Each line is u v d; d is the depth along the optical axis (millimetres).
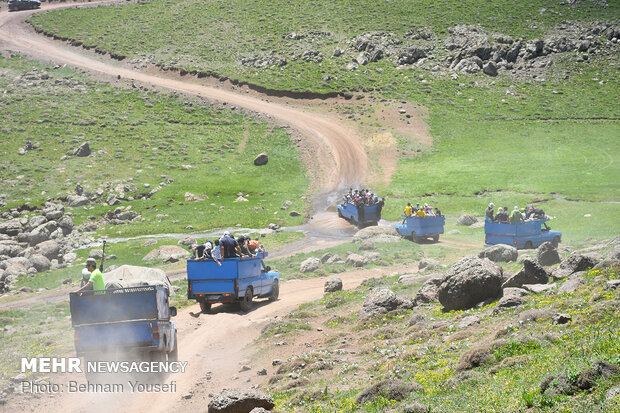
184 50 149875
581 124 107125
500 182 81625
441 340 14945
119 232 68438
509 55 134875
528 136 103250
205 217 73188
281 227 67562
